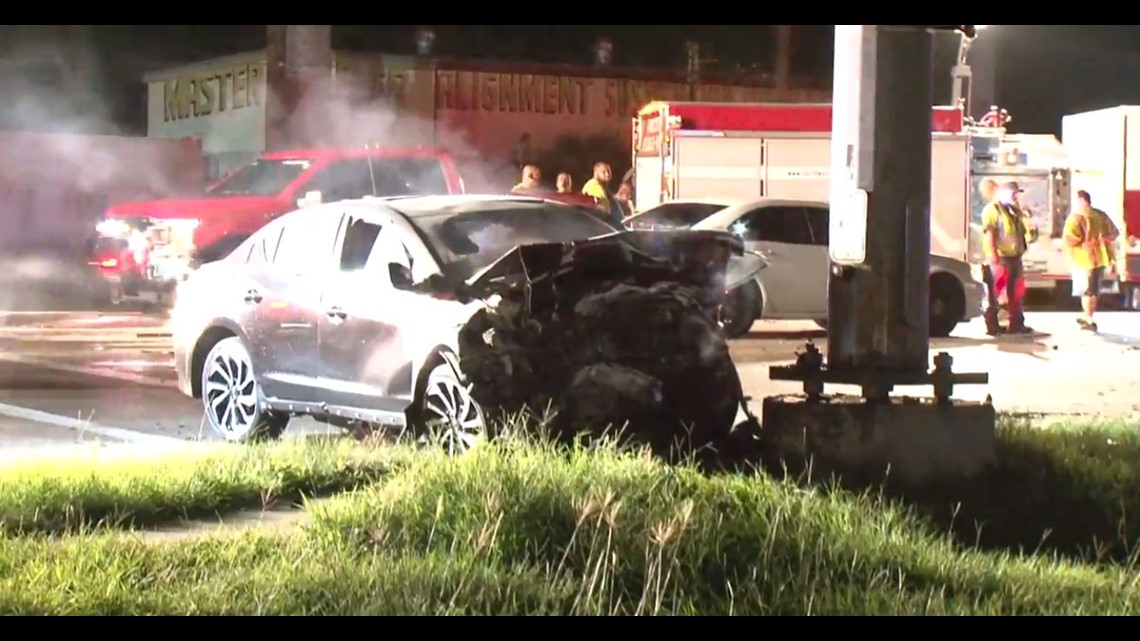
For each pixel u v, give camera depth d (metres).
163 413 16.97
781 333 26.84
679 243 13.19
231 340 15.34
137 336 24.84
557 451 11.07
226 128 44.59
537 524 9.44
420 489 9.98
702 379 12.84
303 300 14.46
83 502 10.70
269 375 14.78
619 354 12.64
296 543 9.55
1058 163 33.53
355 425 14.94
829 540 9.54
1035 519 11.29
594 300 12.66
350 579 8.66
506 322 12.49
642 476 10.23
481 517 9.46
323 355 14.16
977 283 26.45
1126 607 8.87
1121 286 33.78
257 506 11.23
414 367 13.19
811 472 11.82
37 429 15.70
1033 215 33.44
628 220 26.62
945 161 32.09
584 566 8.94
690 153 31.78
